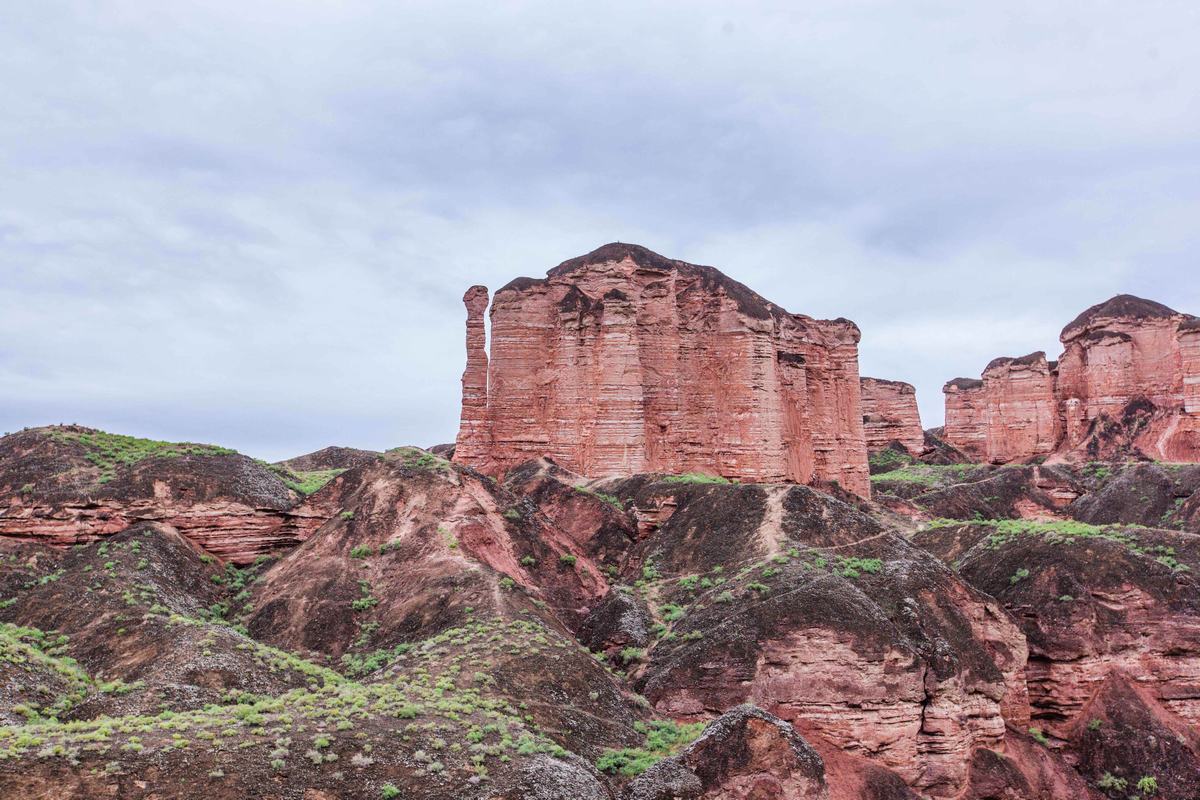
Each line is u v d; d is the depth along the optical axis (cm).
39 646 3866
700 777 2925
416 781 2577
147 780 2375
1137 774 4809
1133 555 5650
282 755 2577
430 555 4912
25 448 5238
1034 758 4662
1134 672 5219
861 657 4156
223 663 3594
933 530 7069
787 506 5759
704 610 4781
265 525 5253
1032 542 5966
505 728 3078
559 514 6519
